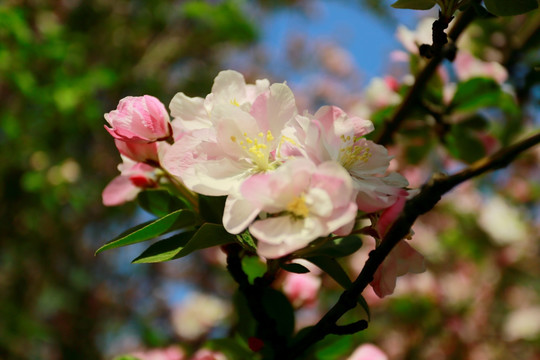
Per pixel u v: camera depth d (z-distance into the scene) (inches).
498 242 35.2
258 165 13.7
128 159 15.4
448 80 20.3
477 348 34.3
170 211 15.3
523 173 38.0
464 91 19.0
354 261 28.5
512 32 21.6
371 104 23.3
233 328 17.8
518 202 38.6
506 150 14.0
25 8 37.8
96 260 53.3
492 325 35.5
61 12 47.8
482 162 13.8
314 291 17.4
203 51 56.0
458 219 36.4
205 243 13.6
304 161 12.9
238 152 13.7
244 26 50.1
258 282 14.4
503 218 35.3
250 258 16.0
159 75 51.6
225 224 13.1
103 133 47.7
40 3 40.0
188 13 48.1
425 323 32.1
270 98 13.7
